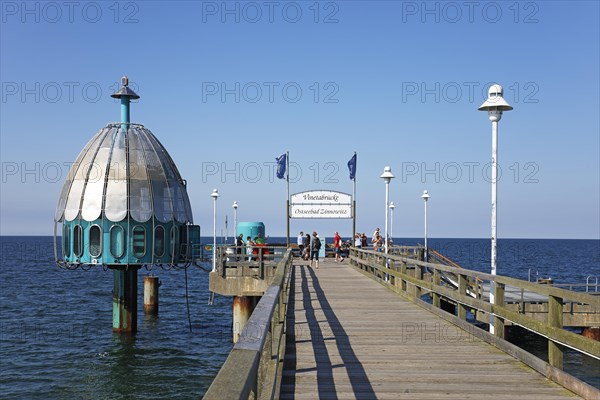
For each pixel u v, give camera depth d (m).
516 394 8.35
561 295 8.52
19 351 28.44
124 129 37.53
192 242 37.22
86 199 35.00
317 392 8.51
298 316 15.89
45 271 87.94
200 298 51.84
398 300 19.50
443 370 9.77
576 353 25.34
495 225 12.55
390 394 8.39
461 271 13.68
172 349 29.12
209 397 3.09
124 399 20.84
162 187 36.31
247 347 4.27
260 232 45.06
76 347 29.58
